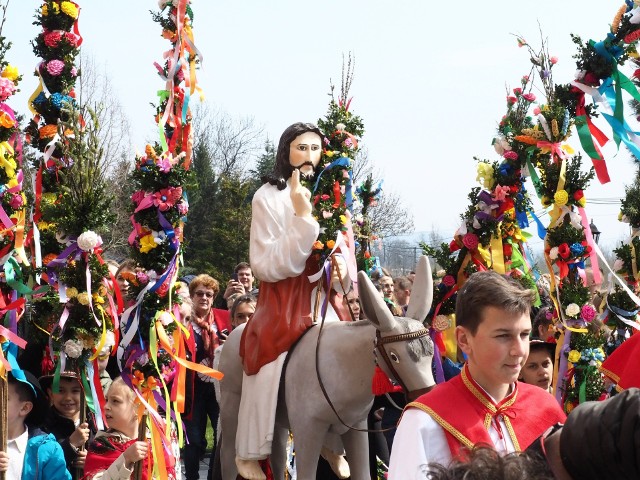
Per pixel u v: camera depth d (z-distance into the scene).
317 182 7.52
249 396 7.02
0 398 6.11
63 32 7.75
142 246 7.13
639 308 7.42
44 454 6.22
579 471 2.15
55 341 7.26
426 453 3.72
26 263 6.82
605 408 2.14
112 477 6.30
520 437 3.78
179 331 7.32
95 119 7.31
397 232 30.33
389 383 6.05
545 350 6.48
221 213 31.88
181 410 7.20
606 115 7.25
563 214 7.34
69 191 7.23
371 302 5.93
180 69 7.77
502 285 3.66
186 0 7.78
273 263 6.99
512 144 7.57
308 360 6.73
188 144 7.78
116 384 7.05
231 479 7.59
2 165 6.79
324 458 7.89
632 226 7.63
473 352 3.72
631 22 7.12
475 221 7.63
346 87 7.87
